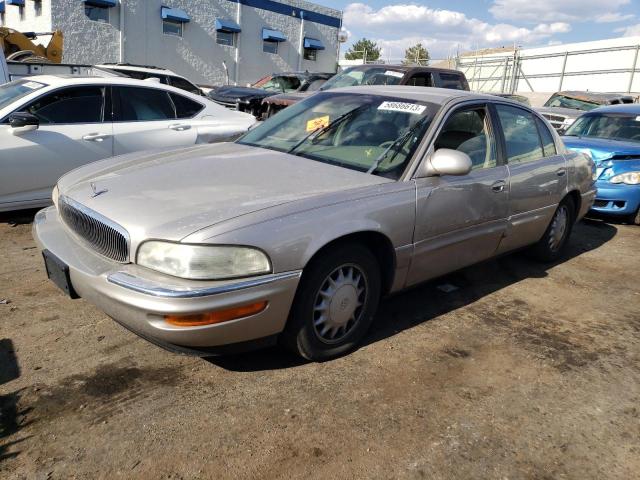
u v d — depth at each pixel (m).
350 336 3.28
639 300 4.64
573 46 24.36
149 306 2.53
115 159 3.86
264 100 10.13
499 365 3.37
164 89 6.57
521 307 4.30
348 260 3.11
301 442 2.54
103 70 11.55
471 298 4.42
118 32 19.75
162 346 2.74
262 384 2.98
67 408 2.67
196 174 3.30
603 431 2.79
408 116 3.82
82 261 2.89
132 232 2.71
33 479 2.22
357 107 4.09
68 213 3.20
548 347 3.66
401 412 2.82
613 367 3.45
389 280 3.46
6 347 3.17
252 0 24.45
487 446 2.62
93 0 18.67
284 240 2.74
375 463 2.45
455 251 3.85
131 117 6.20
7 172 5.27
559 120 12.54
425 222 3.48
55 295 3.89
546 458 2.56
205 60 23.16
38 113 5.56
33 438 2.45
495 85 28.50
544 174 4.63
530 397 3.05
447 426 2.74
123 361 3.11
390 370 3.22
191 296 2.52
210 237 2.59
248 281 2.65
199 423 2.63
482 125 4.15
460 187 3.71
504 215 4.21
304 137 3.99
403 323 3.86
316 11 28.03
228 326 2.65
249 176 3.28
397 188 3.35
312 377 3.08
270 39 25.80
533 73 26.67
